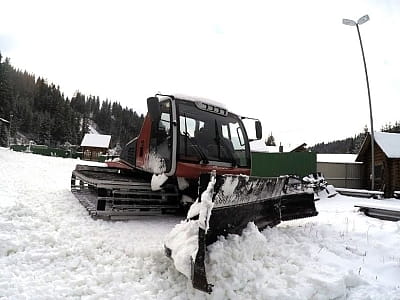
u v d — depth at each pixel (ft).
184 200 21.13
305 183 22.25
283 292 11.24
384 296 12.14
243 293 11.08
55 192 29.01
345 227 21.71
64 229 17.10
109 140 225.15
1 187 30.25
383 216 27.78
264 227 17.20
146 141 23.40
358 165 75.15
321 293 11.82
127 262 13.67
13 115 269.64
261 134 25.54
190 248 10.95
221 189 12.42
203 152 21.11
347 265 14.76
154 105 18.88
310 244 17.02
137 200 20.80
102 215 19.57
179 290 11.41
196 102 21.94
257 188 15.85
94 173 27.40
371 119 58.59
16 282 11.53
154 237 16.93
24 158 89.97
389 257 16.21
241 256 12.12
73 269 13.03
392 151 65.62
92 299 10.74
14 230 16.28
